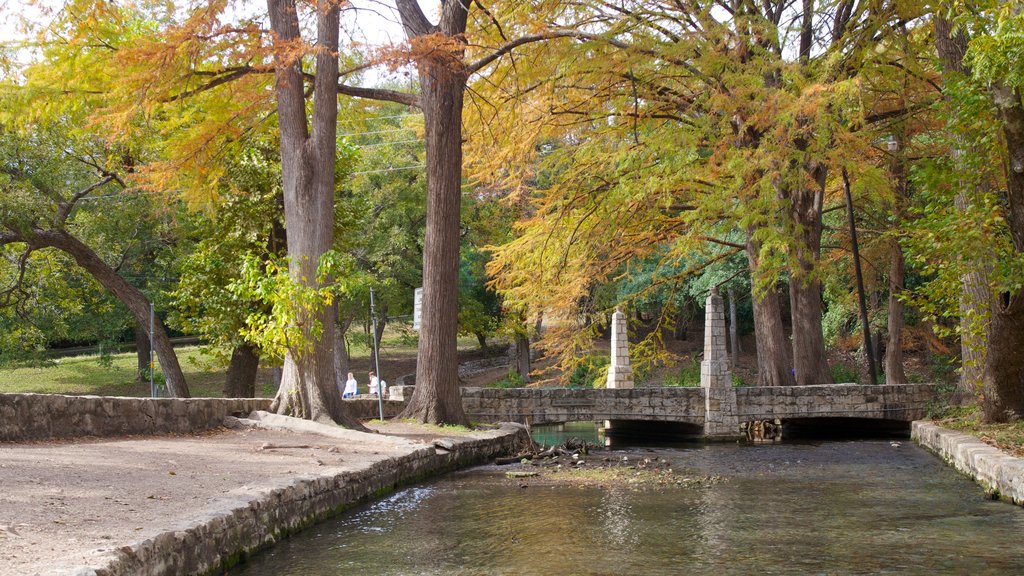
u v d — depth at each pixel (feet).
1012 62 39.40
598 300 108.06
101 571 16.78
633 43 70.23
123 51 54.80
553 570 25.95
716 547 29.58
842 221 114.83
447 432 59.21
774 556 28.12
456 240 65.36
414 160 132.87
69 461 31.86
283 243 88.33
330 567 26.03
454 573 25.46
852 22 74.38
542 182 101.76
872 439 85.92
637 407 83.20
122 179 93.20
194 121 74.74
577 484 46.47
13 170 87.15
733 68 72.23
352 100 76.33
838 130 69.56
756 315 90.84
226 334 85.81
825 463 59.88
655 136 73.82
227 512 24.62
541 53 73.51
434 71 60.03
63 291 109.91
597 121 83.20
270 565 25.99
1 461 30.12
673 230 93.81
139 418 44.06
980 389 60.80
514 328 134.62
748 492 43.98
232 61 60.70
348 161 92.53
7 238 84.17
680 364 162.50
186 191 72.95
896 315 107.96
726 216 80.23
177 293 88.53
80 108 68.85
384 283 127.13
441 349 64.59
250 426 52.08
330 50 55.83
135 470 31.42
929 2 64.28
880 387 88.28
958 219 48.96
